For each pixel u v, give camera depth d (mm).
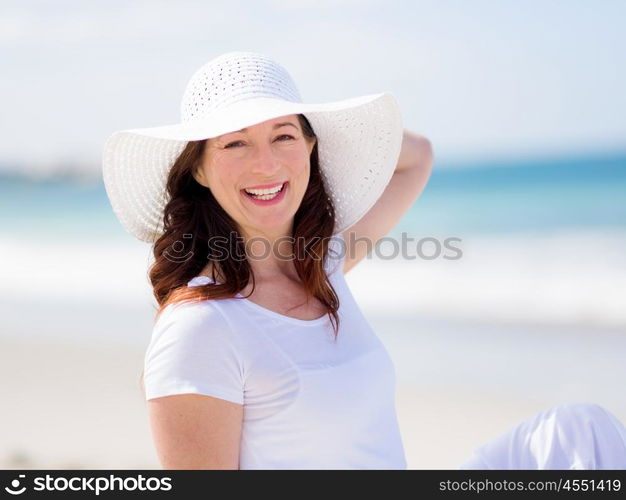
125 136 3230
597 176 40344
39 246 25922
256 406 2994
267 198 3264
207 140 3240
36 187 43875
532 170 42875
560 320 12742
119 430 7863
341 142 3711
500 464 3545
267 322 3074
